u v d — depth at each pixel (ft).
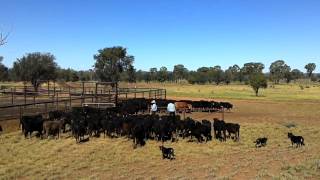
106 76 292.81
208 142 93.50
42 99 170.19
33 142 88.22
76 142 88.89
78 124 91.97
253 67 644.27
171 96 249.55
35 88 204.54
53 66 257.34
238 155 82.33
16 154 78.54
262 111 167.53
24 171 67.15
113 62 292.40
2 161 73.41
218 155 82.28
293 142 93.50
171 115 105.50
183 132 97.14
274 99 237.45
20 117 102.47
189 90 344.08
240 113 156.56
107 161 75.41
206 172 66.18
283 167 66.54
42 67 250.37
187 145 89.81
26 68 248.32
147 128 93.81
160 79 640.58
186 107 147.64
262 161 75.00
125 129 93.30
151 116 102.83
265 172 62.85
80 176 64.64
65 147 84.69
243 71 653.71
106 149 83.76
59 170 67.97
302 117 150.51
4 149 81.56
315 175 60.08
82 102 145.69
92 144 87.61
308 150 87.76
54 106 141.49
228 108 159.94
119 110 123.85
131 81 382.63
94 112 112.88
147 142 90.68
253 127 117.50
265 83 277.23
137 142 88.63
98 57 296.71
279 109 178.29
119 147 85.76
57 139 91.61
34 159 75.25
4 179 62.44
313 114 161.68
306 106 192.75
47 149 82.69
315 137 108.37
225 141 95.20
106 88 228.22
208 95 267.18
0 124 101.35
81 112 110.11
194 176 63.05
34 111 125.29
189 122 95.30
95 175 64.69
